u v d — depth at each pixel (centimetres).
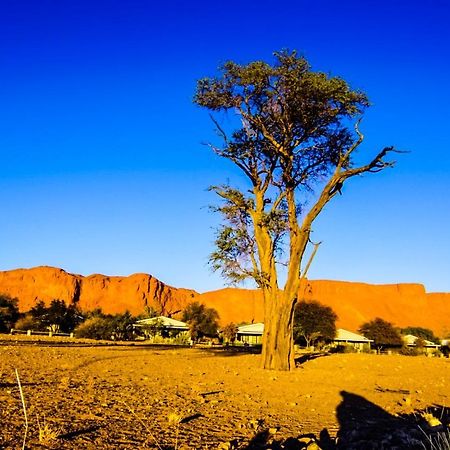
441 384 1953
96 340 6531
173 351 3825
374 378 2122
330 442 815
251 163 2491
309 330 7350
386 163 2153
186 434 809
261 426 930
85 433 756
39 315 8438
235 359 2977
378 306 19038
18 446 645
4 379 1391
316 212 2266
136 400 1153
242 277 2345
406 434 831
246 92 2345
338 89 2156
